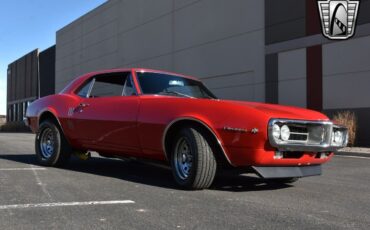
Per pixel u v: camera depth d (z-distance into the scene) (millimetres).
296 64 19250
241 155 5383
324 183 6824
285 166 5598
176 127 5945
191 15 25641
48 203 4953
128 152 6680
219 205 4957
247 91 21734
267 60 20594
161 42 28391
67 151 7855
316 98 18344
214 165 5645
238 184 6453
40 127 8062
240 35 22141
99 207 4789
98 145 7125
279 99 20000
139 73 6840
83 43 40281
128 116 6484
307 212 4715
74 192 5594
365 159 11719
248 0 21688
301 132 5438
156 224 4148
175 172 5914
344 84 17312
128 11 32469
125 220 4277
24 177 6707
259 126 5207
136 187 6000
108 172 7461
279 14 20047
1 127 50531
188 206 4875
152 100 6312
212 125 5500
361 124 16688
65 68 44188
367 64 16578
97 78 7477
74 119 7422
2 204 4891
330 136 5699
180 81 7016
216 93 23656
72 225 4094
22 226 4043
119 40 33844
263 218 4418
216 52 23688
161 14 28453
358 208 4977
